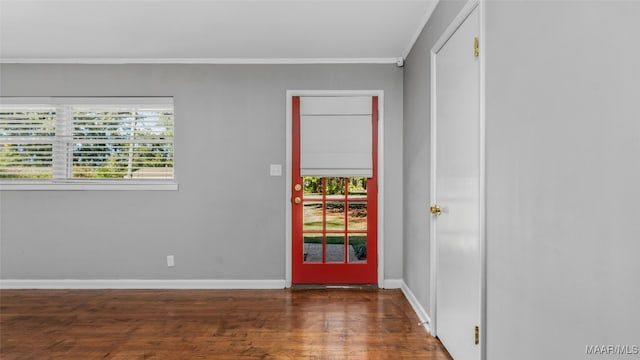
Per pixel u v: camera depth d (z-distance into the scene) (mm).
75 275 3795
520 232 1441
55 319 2949
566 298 1163
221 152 3787
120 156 3830
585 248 1074
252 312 3088
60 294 3592
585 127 1072
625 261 934
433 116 2607
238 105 3785
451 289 2260
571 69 1134
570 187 1140
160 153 3842
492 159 1689
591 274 1051
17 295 3561
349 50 3539
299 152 3797
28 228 3789
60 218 3789
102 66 3793
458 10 2115
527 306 1391
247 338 2582
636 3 897
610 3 977
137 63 3783
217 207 3799
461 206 2080
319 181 3832
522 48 1421
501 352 1607
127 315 3031
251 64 3787
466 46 2000
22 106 3832
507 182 1547
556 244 1210
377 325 2803
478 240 1820
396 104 3768
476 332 1867
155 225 3789
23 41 3318
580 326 1100
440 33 2469
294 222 3803
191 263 3803
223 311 3115
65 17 2828
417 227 3098
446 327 2363
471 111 1930
